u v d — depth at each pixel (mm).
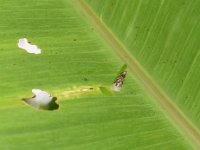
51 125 442
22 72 466
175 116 466
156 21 477
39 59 479
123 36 493
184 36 465
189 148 456
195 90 460
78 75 476
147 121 462
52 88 463
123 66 489
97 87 473
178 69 467
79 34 503
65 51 489
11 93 453
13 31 493
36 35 495
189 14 462
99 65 487
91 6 512
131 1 489
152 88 477
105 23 503
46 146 433
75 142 439
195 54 460
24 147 429
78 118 451
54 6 518
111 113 460
